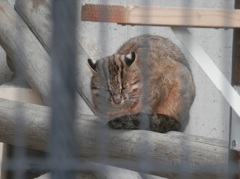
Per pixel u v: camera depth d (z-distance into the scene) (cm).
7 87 1540
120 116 1202
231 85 1040
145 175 1234
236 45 1053
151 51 1368
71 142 668
